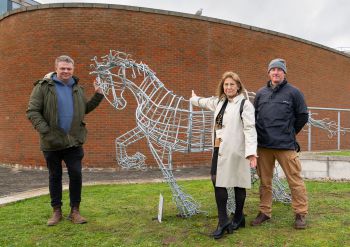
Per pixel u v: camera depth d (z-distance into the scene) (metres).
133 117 10.80
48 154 4.60
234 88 4.15
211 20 11.91
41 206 5.72
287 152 4.49
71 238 4.14
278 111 4.49
